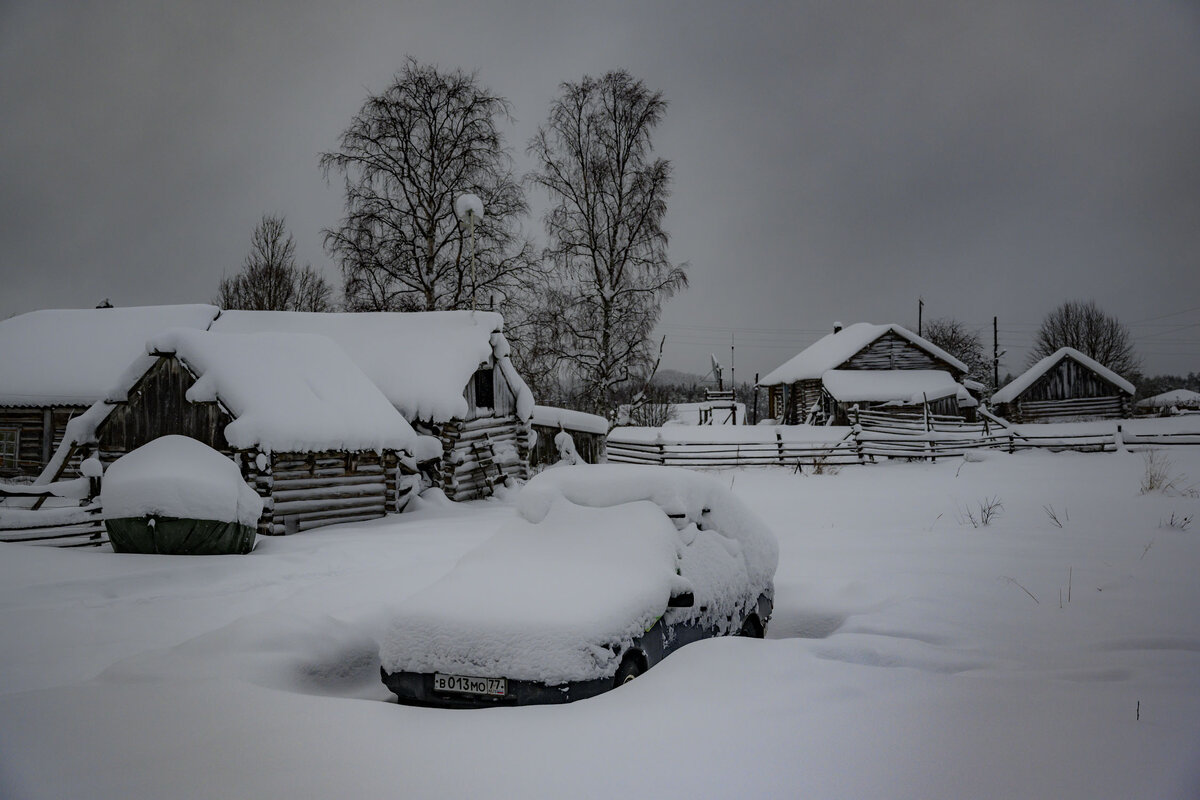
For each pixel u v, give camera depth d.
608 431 31.92
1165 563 9.41
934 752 3.84
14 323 26.19
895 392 38.00
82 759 3.97
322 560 10.94
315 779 3.71
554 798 3.46
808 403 45.41
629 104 32.84
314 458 15.34
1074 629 6.75
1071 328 70.94
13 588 8.78
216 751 4.07
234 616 8.09
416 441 16.70
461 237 29.64
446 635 5.35
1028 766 3.65
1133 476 19.97
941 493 18.33
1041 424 37.38
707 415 57.03
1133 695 4.67
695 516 6.87
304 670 6.33
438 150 30.92
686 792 3.48
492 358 22.39
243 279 43.41
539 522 6.87
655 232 32.25
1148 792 3.35
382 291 30.11
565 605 5.41
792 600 8.65
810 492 19.73
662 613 5.82
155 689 5.17
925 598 8.06
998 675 5.23
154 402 15.21
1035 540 11.39
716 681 5.02
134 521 11.20
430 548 12.03
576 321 31.80
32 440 23.44
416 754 4.01
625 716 4.46
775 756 3.83
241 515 11.61
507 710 4.70
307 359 16.16
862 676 5.09
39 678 6.00
